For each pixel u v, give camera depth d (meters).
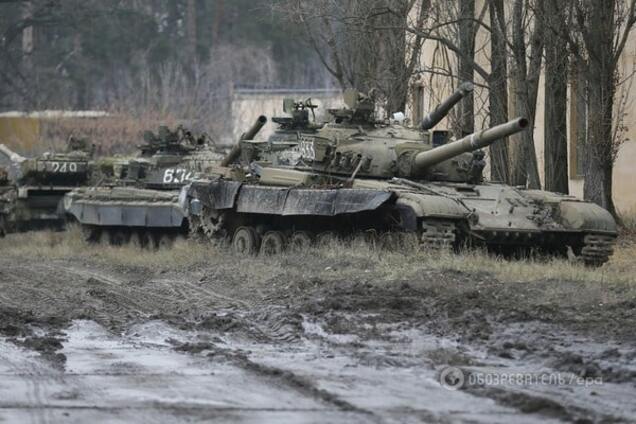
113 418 31.33
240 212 82.56
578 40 89.25
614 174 104.31
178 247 87.94
